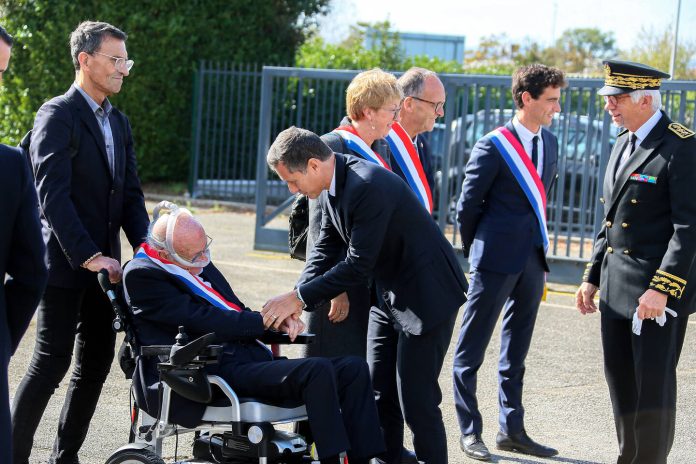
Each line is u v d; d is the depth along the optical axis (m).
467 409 5.30
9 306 3.46
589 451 5.36
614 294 4.63
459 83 10.64
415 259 4.29
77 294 4.55
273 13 17.56
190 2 16.72
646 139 4.48
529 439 5.32
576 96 11.87
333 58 18.88
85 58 4.56
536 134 5.48
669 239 4.46
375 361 4.83
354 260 4.20
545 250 5.43
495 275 5.28
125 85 16.55
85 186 4.59
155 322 4.19
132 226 4.85
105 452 5.08
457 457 5.23
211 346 3.88
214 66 17.14
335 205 4.24
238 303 4.57
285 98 15.70
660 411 4.47
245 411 3.90
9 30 16.12
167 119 17.03
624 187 4.55
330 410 3.92
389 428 4.86
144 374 4.15
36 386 4.52
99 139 4.62
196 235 4.20
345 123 4.91
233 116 17.06
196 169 16.33
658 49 21.05
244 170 17.06
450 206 12.29
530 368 7.00
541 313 8.77
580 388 6.55
